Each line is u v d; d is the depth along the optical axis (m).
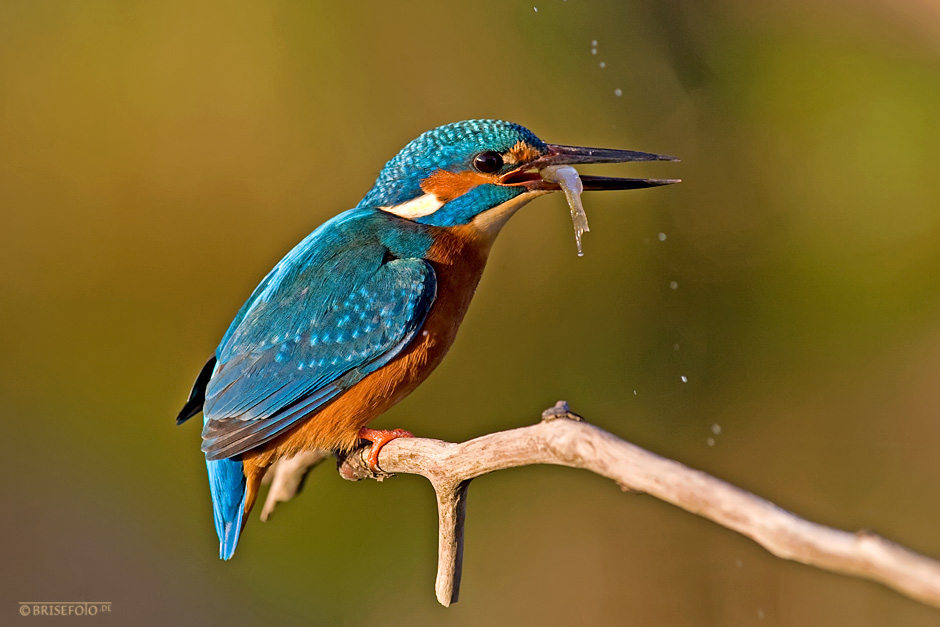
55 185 12.15
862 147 12.05
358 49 12.84
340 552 10.52
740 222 12.33
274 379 7.17
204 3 12.68
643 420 11.88
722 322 12.11
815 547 3.71
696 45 12.88
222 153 12.39
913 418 11.40
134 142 12.33
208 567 10.68
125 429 11.40
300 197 12.40
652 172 12.58
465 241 7.48
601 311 12.16
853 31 12.24
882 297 11.81
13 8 12.56
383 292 7.15
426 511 10.62
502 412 11.84
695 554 11.26
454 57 12.93
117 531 10.87
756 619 10.98
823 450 11.60
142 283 11.97
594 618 11.25
